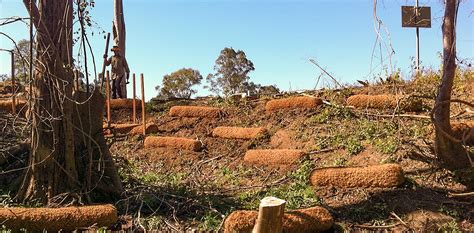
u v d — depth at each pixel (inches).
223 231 198.1
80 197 216.8
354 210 217.3
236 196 249.9
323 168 246.2
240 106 406.9
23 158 248.8
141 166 317.1
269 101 382.6
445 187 228.4
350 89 383.6
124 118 418.3
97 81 238.2
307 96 380.2
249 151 305.7
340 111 339.0
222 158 320.2
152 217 213.2
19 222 187.0
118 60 473.4
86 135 222.1
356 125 316.8
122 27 556.7
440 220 203.2
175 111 405.7
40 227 189.0
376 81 382.6
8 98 402.6
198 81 1039.6
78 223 192.4
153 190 243.0
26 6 204.7
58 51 216.4
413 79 359.6
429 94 327.0
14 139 271.1
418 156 253.4
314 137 315.3
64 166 220.8
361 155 276.7
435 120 230.4
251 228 194.1
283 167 284.5
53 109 218.8
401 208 214.7
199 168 309.4
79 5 219.1
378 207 217.0
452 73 222.1
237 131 346.9
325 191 237.9
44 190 216.1
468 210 209.2
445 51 222.1
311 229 199.2
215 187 267.4
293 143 318.3
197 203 228.2
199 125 385.4
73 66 225.5
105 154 237.6
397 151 266.7
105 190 231.1
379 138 289.7
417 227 199.6
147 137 352.2
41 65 215.9
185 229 203.2
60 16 218.5
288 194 240.2
